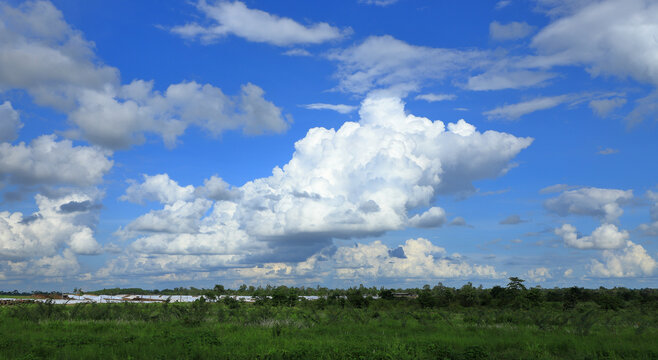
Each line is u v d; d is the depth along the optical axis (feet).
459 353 65.21
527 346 72.43
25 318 116.88
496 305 221.87
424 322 125.29
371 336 87.66
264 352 62.23
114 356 57.57
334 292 356.79
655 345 74.54
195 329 97.35
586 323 106.93
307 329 105.09
